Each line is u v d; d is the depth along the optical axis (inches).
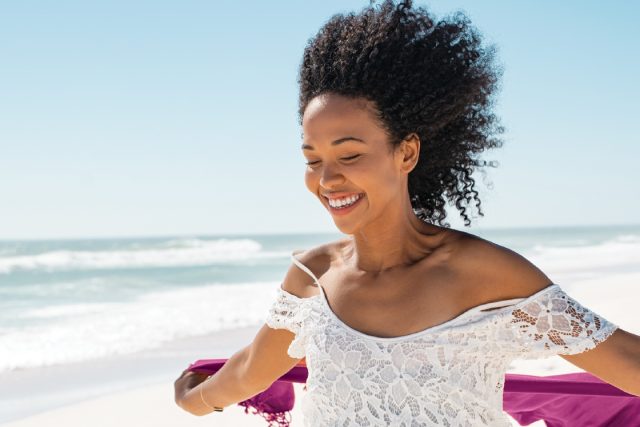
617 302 467.5
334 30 71.7
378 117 67.6
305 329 74.9
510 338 66.3
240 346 390.0
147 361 351.6
